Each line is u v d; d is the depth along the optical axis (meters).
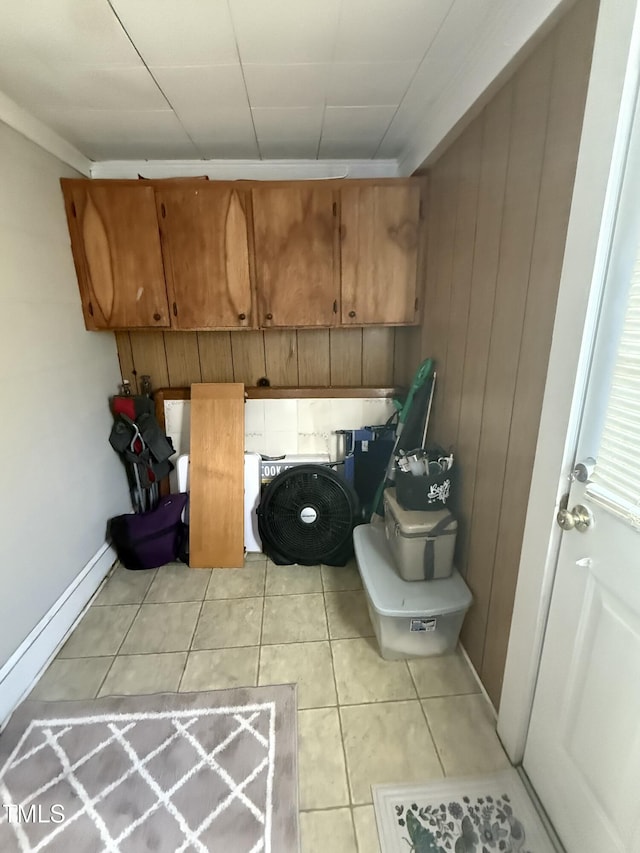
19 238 1.81
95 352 2.44
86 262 2.24
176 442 2.79
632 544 0.92
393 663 1.82
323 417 2.79
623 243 0.91
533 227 1.23
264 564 2.52
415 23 1.29
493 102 1.45
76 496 2.18
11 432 1.71
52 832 1.25
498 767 1.41
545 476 1.18
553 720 1.22
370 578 1.84
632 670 0.94
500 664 1.53
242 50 1.41
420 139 2.04
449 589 1.77
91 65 1.48
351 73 1.56
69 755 1.46
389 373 2.81
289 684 1.72
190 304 2.33
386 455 2.62
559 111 1.09
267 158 2.43
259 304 2.34
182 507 2.55
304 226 2.25
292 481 2.40
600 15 0.90
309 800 1.33
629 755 0.95
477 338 1.63
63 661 1.85
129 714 1.60
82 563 2.21
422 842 1.22
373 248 2.28
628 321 0.90
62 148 2.11
